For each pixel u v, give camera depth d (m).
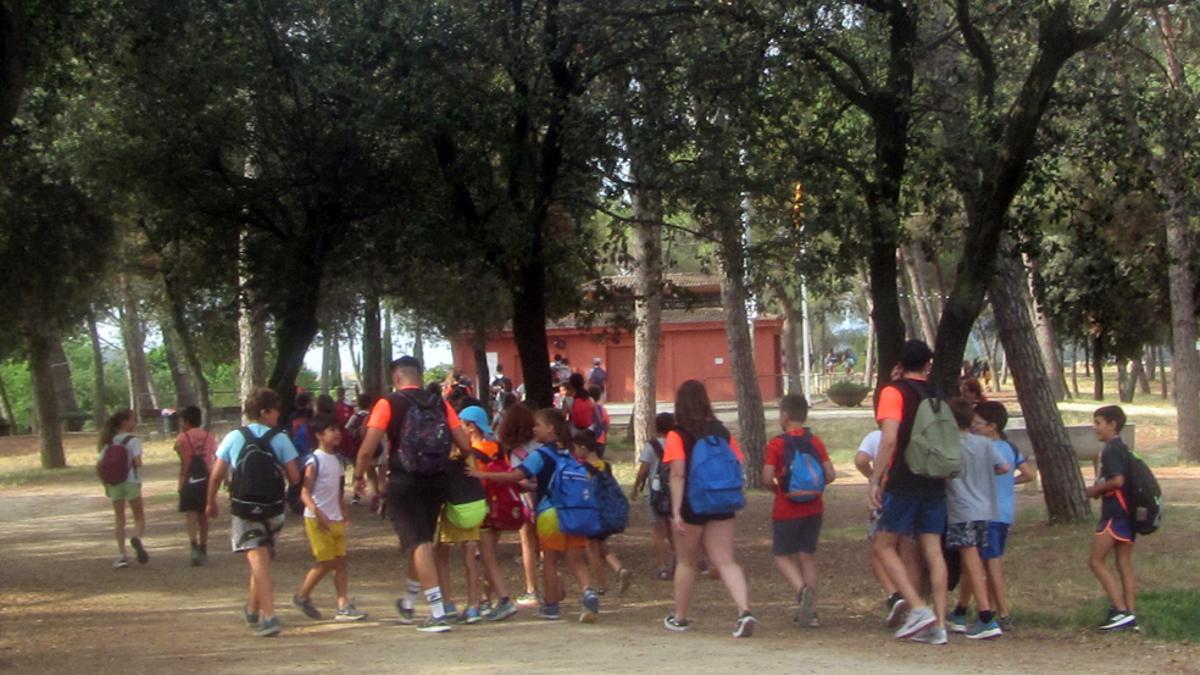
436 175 14.39
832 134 12.91
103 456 13.92
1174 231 19.08
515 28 13.18
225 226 15.94
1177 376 23.20
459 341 35.53
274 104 14.66
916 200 12.57
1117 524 9.33
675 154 12.55
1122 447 9.39
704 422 9.31
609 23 12.80
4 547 16.28
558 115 13.08
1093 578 11.52
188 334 22.81
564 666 8.04
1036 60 11.16
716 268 18.17
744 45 11.84
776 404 44.91
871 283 12.12
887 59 12.75
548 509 10.19
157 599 11.77
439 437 9.53
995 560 9.37
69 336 31.86
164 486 24.98
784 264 13.02
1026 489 19.08
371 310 27.50
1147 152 12.26
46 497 23.80
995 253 11.12
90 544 16.34
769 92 12.20
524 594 11.80
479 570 11.48
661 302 23.33
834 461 25.89
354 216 15.37
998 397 47.94
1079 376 83.50
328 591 12.15
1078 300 13.23
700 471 9.23
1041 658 8.41
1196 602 10.31
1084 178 13.61
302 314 15.93
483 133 13.16
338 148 14.44
